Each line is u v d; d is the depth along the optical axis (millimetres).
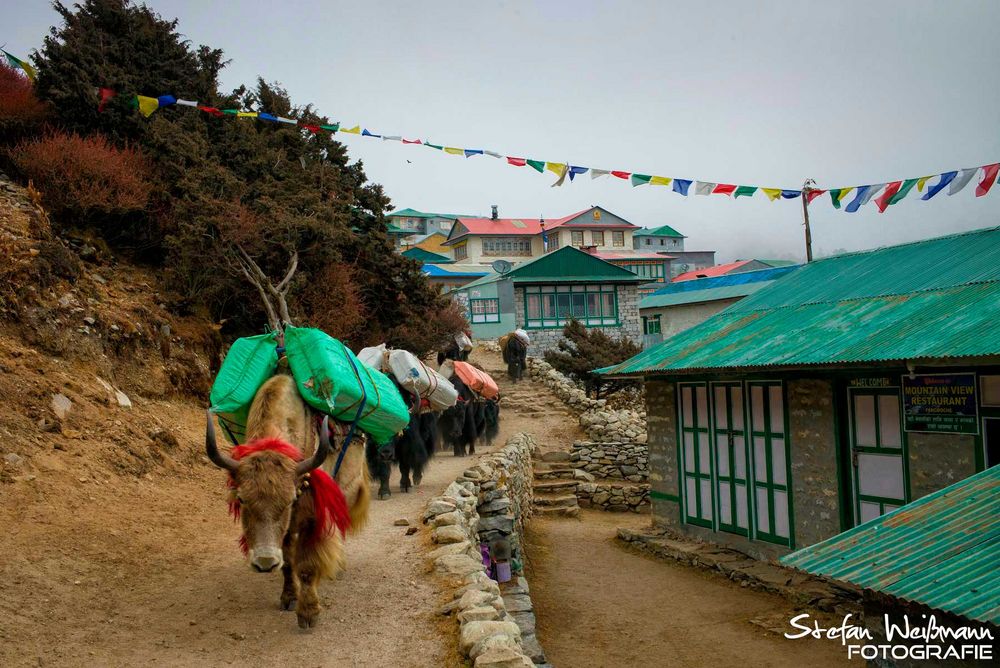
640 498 17422
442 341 25266
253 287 15180
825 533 10539
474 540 8805
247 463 4719
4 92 14836
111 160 14086
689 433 13328
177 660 4988
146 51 17453
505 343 30625
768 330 12070
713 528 12727
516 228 63375
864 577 5641
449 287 51656
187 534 7773
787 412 11164
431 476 13844
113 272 13703
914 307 10281
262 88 21109
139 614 5719
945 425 8961
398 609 6027
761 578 10695
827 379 10500
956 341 8367
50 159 13484
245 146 17922
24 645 4922
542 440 21109
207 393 13062
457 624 5586
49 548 6422
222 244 14508
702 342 13070
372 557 7516
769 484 11539
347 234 17797
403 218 80438
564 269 41594
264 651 5195
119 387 10977
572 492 17812
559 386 26562
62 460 8102
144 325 12305
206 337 14023
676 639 9062
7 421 8062
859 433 10180
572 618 9945
